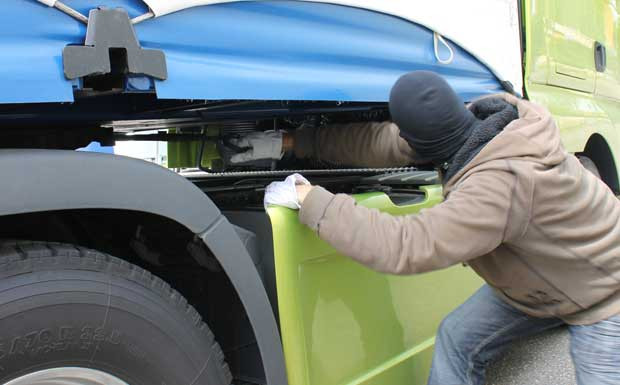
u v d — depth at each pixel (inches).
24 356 48.3
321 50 80.2
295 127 120.0
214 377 64.7
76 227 65.3
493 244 64.3
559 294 71.9
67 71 51.2
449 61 109.7
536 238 67.3
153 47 59.2
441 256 63.9
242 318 70.2
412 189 108.0
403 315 94.2
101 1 54.6
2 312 47.1
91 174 52.1
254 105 89.4
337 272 81.2
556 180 64.5
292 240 73.4
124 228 66.9
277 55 73.8
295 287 73.5
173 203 58.5
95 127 118.7
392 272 65.6
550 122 68.9
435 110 69.4
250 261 66.2
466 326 90.4
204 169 147.7
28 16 49.9
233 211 79.6
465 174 67.3
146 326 56.7
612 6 205.0
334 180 108.8
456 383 90.2
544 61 153.3
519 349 140.0
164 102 81.0
